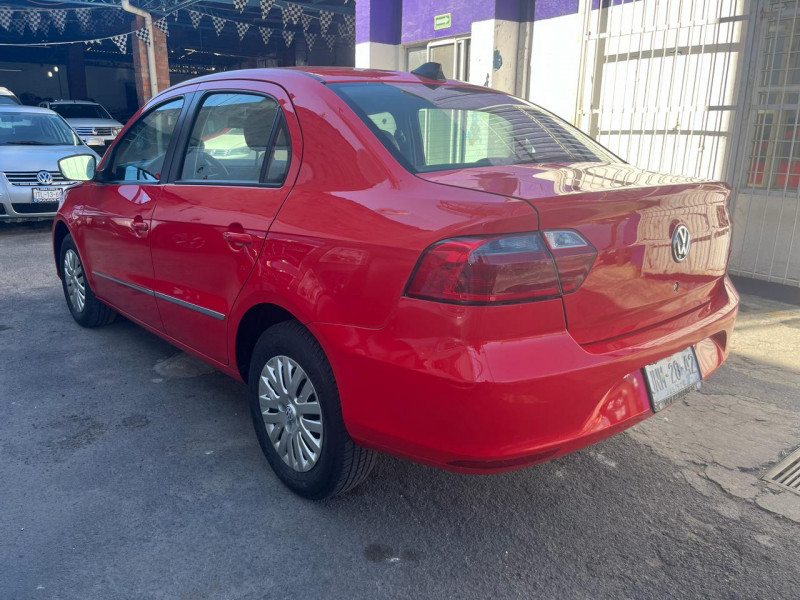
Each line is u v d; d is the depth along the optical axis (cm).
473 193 212
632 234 222
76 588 219
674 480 287
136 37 1542
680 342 238
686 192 245
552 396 201
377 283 214
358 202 233
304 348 248
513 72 850
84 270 443
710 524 256
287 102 278
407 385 208
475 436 200
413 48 1023
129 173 382
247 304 270
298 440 263
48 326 486
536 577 227
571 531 252
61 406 353
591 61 731
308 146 262
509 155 273
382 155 241
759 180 600
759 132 593
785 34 559
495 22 816
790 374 400
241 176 291
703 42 620
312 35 1552
